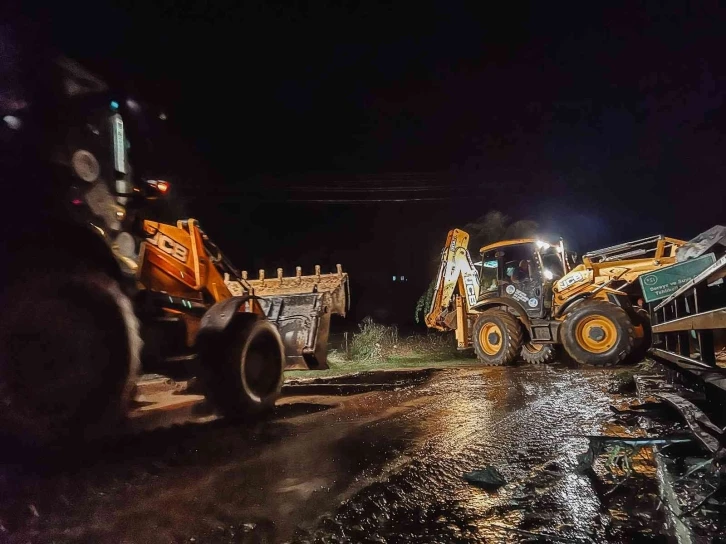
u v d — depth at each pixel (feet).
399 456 15.64
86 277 15.67
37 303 14.75
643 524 10.55
